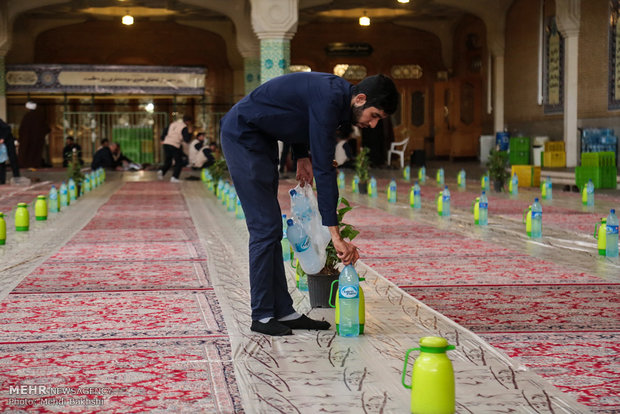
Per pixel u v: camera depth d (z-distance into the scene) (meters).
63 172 19.50
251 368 3.22
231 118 3.73
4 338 3.71
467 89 23.45
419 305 4.41
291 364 3.27
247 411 2.71
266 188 3.76
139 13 23.25
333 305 4.34
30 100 23.12
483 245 6.84
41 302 4.53
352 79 25.22
